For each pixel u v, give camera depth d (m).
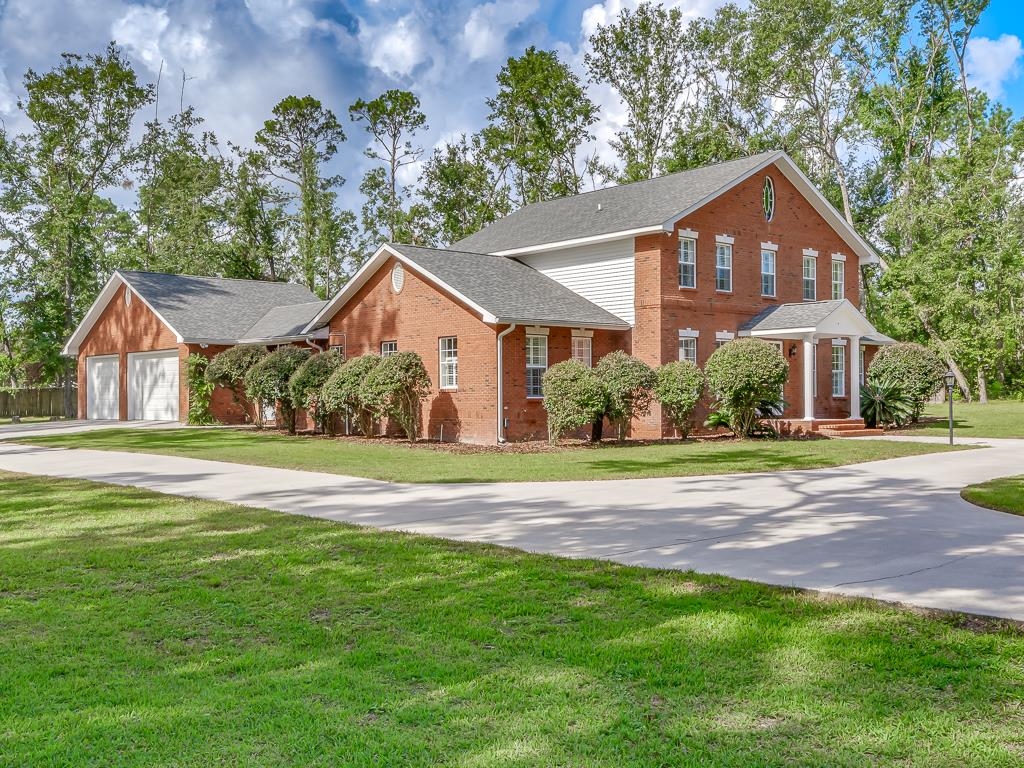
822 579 6.79
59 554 8.04
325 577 7.00
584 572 7.08
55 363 40.66
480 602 6.19
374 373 22.00
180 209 46.78
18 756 3.64
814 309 25.19
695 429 23.94
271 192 51.59
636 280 24.14
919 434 24.69
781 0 39.19
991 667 4.69
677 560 7.60
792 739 3.79
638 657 4.88
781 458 17.22
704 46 44.72
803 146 43.91
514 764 3.54
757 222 26.67
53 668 4.77
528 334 22.62
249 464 17.06
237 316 34.84
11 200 39.81
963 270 36.50
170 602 6.26
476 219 49.88
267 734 3.86
